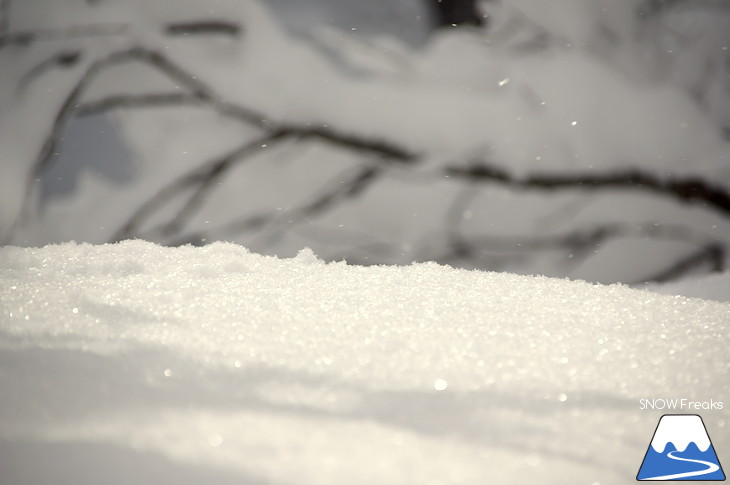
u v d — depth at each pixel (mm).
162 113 3492
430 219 3469
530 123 3451
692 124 3439
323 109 3479
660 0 3496
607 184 3439
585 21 3484
